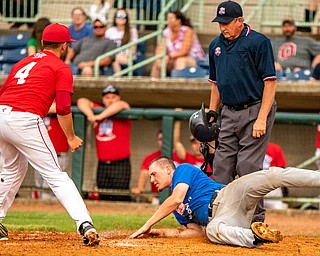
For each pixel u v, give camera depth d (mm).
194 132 19375
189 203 18000
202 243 17047
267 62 18797
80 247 16000
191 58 38969
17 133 16484
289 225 27562
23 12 44969
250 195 16688
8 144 17047
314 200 33531
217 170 19594
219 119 20062
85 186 37969
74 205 16406
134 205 33969
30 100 16625
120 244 16812
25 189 35688
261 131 18828
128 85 37281
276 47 38750
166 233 18578
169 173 18359
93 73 39250
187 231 18516
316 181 16141
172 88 36719
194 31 40125
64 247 15977
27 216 28172
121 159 34844
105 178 35000
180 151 34312
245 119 19172
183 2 43281
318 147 34906
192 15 43438
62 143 35125
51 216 28438
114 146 34656
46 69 16828
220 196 17094
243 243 16156
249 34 19031
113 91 34562
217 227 16562
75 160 35062
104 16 42438
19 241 17734
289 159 38531
